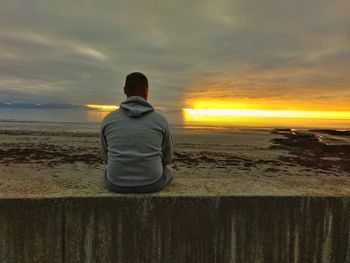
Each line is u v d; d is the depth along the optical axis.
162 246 2.97
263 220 3.02
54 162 12.94
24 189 3.08
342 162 15.46
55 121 52.50
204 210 2.98
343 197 3.05
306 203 3.03
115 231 2.92
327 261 3.09
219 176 11.19
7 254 2.86
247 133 34.56
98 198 2.89
